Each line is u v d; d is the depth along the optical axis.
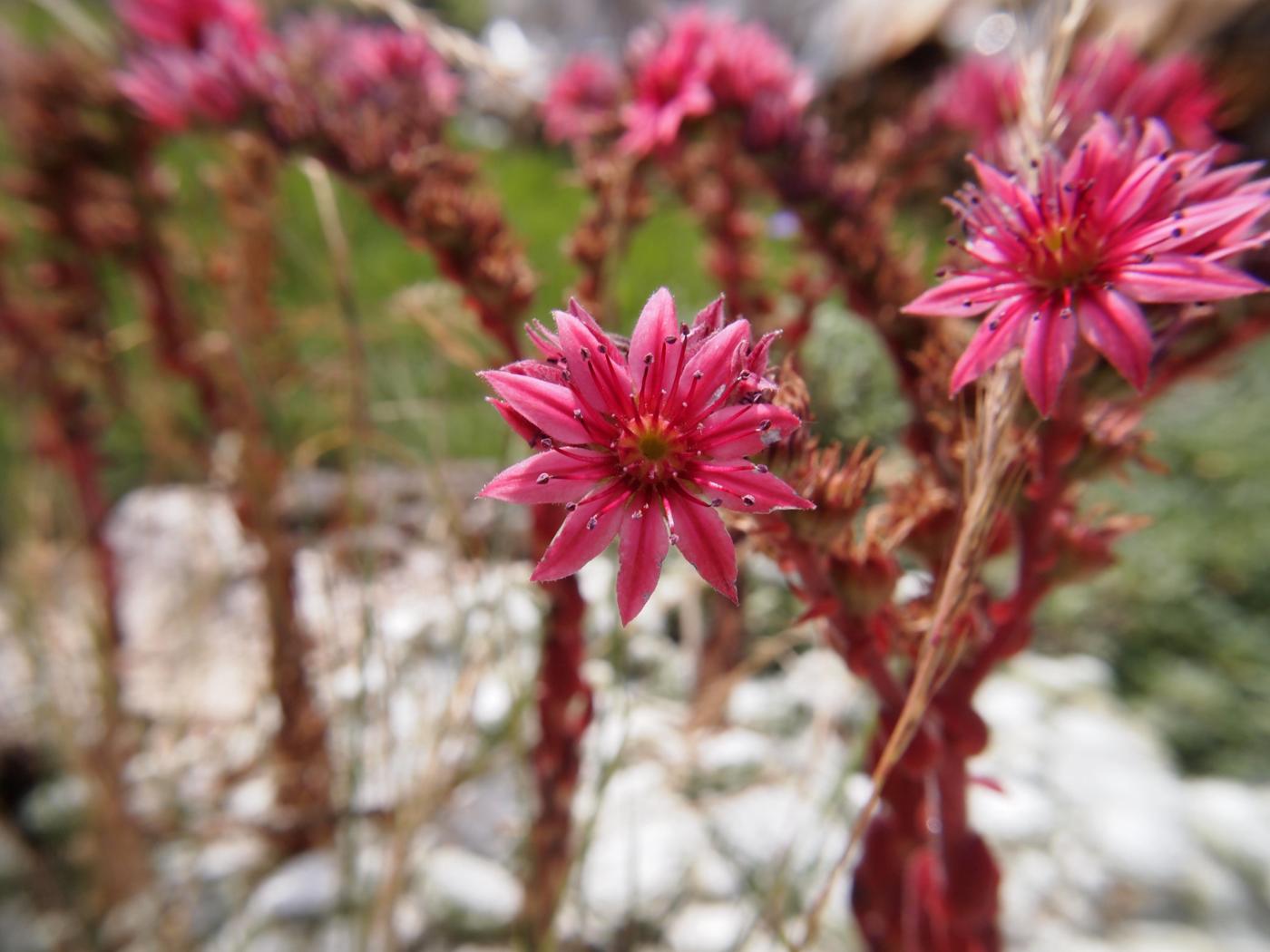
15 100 0.13
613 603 0.15
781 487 0.05
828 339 0.17
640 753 0.16
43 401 0.15
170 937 0.13
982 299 0.06
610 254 0.11
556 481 0.05
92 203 0.13
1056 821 0.16
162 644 0.18
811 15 0.34
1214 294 0.05
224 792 0.16
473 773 0.12
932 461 0.08
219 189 0.13
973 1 0.24
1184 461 0.26
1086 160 0.06
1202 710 0.21
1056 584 0.07
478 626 0.13
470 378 0.20
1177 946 0.14
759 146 0.11
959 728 0.07
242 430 0.13
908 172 0.13
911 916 0.09
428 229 0.09
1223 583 0.24
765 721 0.17
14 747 0.17
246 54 0.11
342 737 0.14
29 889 0.16
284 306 0.17
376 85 0.12
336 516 0.15
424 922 0.14
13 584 0.15
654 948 0.14
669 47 0.11
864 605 0.07
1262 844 0.16
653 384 0.06
